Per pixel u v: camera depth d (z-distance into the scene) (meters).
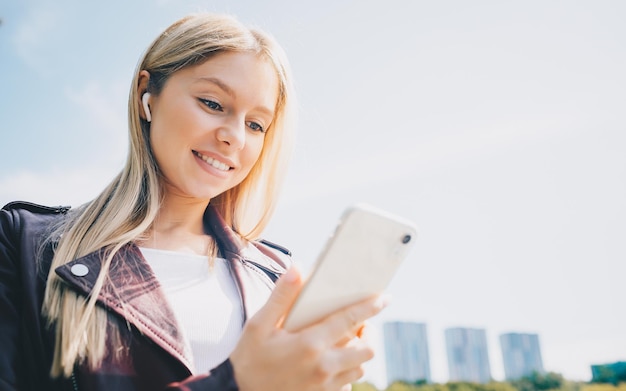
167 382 1.11
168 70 1.48
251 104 1.48
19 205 1.48
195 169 1.44
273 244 2.07
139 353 1.14
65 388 1.08
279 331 0.89
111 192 1.54
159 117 1.46
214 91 1.43
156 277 1.29
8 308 1.15
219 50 1.46
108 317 1.16
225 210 1.88
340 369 0.87
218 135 1.41
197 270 1.44
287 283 0.91
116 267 1.27
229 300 1.41
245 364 0.87
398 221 0.98
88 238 1.35
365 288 0.97
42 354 1.12
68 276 1.19
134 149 1.51
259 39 1.57
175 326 1.20
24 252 1.27
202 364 1.24
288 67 1.67
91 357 1.09
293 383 0.85
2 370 1.05
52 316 1.16
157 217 1.53
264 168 1.83
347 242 0.94
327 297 0.94
